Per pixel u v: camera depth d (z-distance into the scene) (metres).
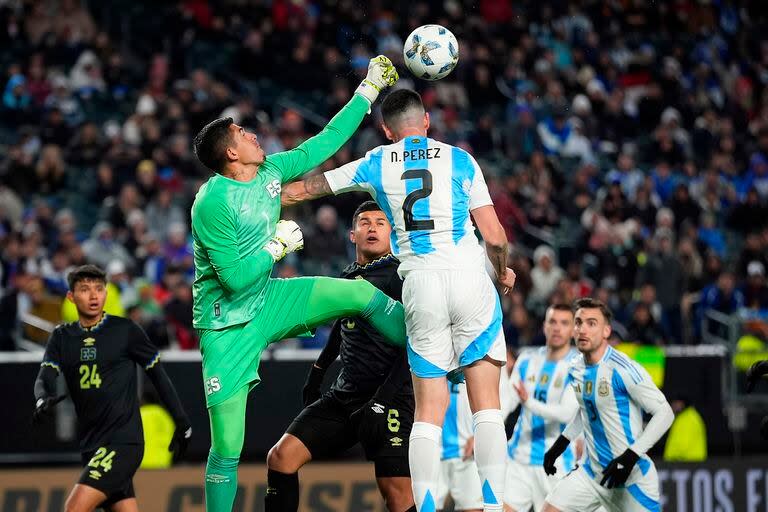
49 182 65.38
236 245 22.95
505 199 68.38
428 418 22.62
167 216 62.38
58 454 43.66
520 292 57.38
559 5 90.12
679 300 61.84
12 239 57.00
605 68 88.31
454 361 23.00
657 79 88.25
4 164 65.75
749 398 50.94
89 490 28.30
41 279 54.12
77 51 74.31
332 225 62.72
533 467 35.88
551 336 35.91
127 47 79.00
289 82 77.44
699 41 96.12
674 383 50.34
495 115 81.31
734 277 66.62
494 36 85.12
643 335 55.44
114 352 29.09
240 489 42.09
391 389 25.95
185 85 72.00
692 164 80.62
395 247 23.23
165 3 83.00
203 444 44.22
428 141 23.22
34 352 46.44
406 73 78.00
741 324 51.62
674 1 96.31
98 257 58.00
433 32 24.06
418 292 22.61
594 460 31.55
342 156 66.94
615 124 83.38
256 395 44.88
